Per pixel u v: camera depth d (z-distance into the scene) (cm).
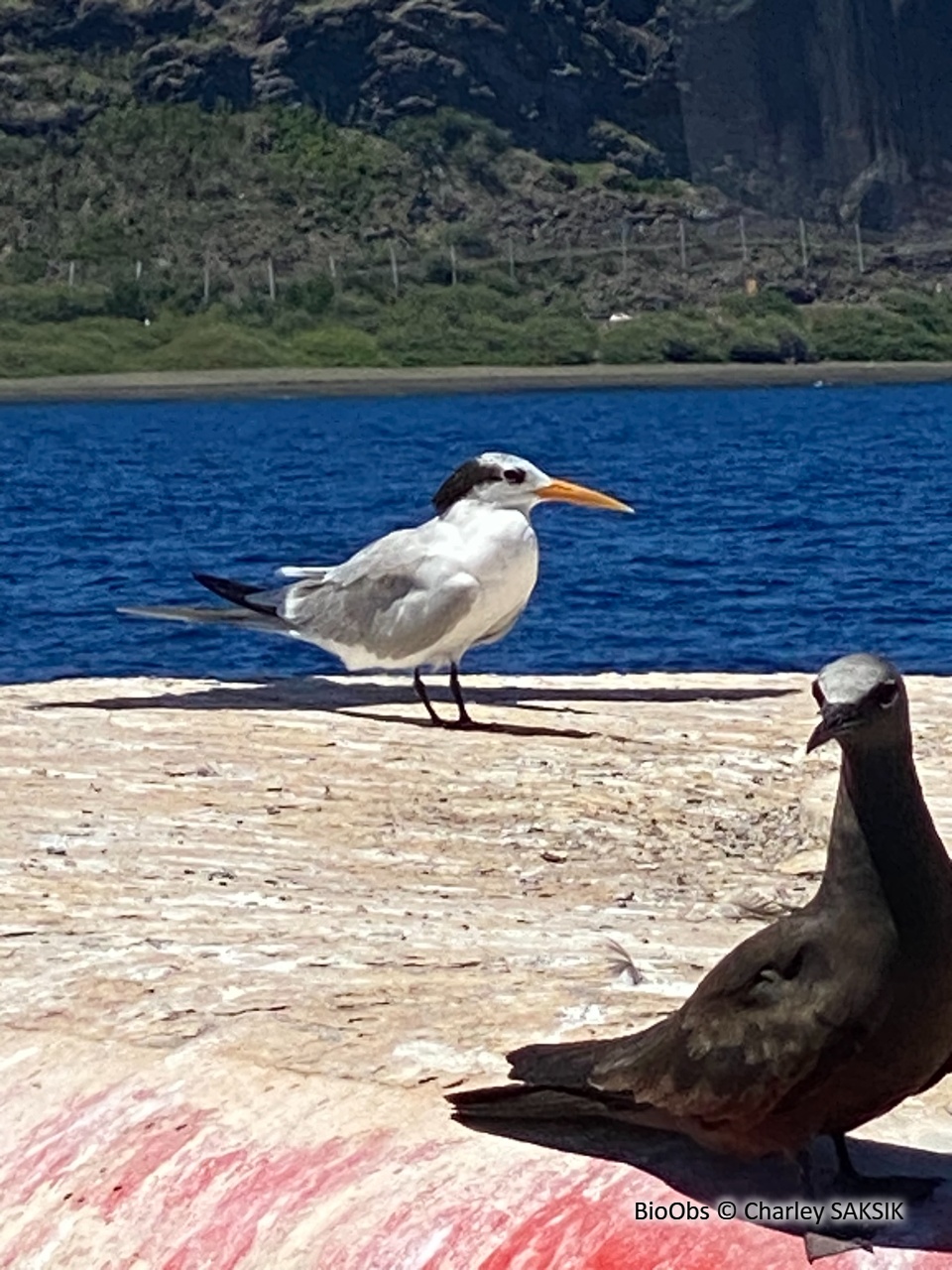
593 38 12056
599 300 10194
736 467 4694
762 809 1017
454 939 777
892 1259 526
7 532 3262
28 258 10106
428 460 5059
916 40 11406
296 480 4416
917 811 502
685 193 11356
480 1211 565
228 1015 682
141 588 2619
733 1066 517
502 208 11181
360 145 11462
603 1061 554
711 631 2239
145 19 11906
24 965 739
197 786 1030
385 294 10106
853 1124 529
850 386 8850
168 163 11112
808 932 511
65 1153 630
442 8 12006
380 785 1044
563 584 2542
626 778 1070
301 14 11925
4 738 1136
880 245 10850
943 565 2739
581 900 865
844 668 502
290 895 840
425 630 1196
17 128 11212
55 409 7725
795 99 11506
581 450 5359
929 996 501
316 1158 601
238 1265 579
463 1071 632
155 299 9775
